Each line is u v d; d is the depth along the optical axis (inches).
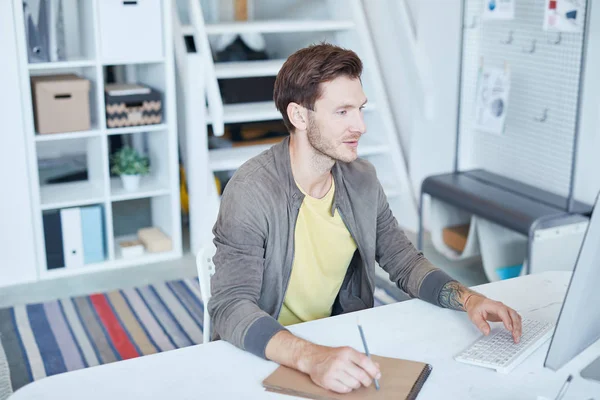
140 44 140.6
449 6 150.3
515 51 136.0
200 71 144.4
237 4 200.4
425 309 66.3
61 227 142.1
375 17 173.9
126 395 51.5
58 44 136.3
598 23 118.4
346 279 75.0
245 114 156.9
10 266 139.2
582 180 126.7
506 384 52.9
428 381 53.1
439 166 160.7
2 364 108.7
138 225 173.6
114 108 141.9
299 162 66.1
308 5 193.3
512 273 130.1
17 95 132.2
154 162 157.9
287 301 70.4
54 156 210.1
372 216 70.7
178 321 124.3
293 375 53.8
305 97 62.0
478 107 135.4
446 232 144.6
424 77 158.1
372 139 171.8
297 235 67.4
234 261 63.3
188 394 51.6
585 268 46.4
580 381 53.4
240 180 65.1
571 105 125.7
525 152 137.8
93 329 121.0
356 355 52.3
